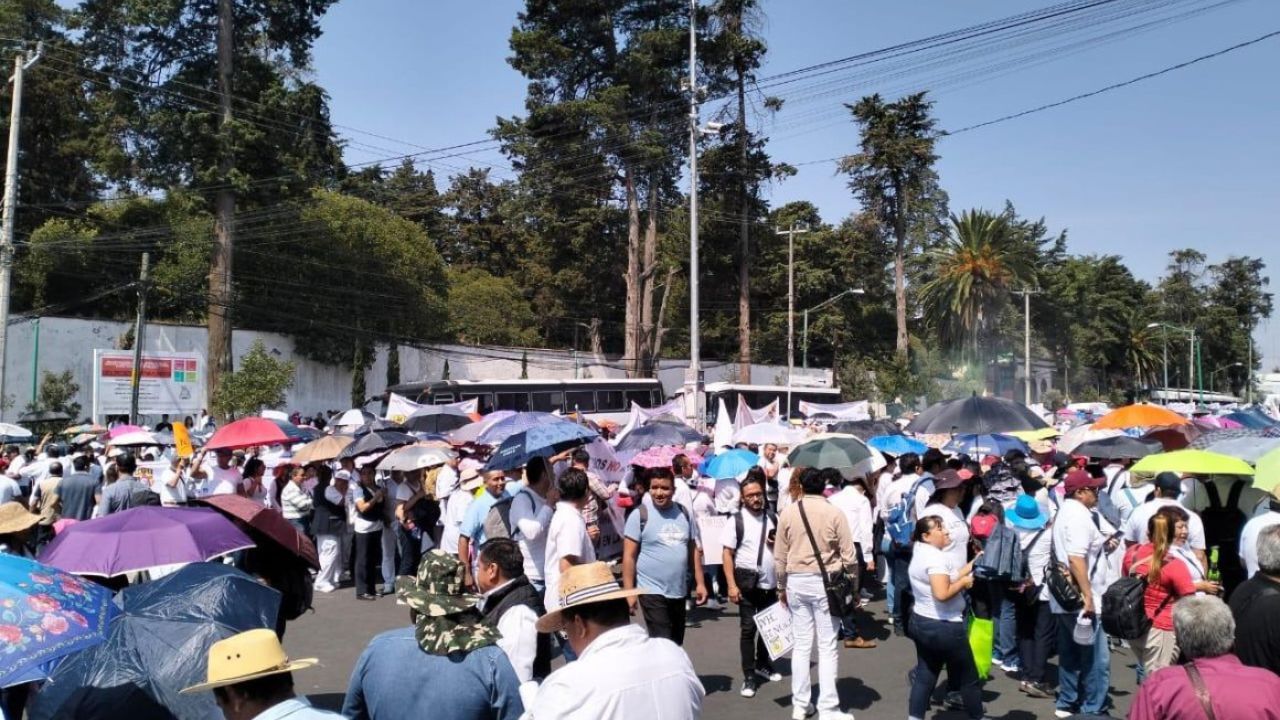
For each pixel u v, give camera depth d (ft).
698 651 33.40
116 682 13.87
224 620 15.35
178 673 14.01
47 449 62.08
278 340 140.36
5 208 76.02
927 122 207.10
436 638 12.69
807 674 24.93
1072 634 24.86
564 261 191.31
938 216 256.93
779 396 153.89
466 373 163.73
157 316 143.13
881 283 246.27
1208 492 31.86
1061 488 37.81
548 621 12.71
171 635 14.53
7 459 56.08
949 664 22.38
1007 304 223.10
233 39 119.03
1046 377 284.20
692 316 100.17
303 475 46.75
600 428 62.34
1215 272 414.82
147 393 102.22
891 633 36.11
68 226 131.85
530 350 170.40
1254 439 32.17
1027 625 28.17
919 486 34.09
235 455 52.70
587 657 11.60
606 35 152.87
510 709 12.62
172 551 17.90
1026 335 230.68
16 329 113.80
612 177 157.99
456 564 13.10
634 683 11.34
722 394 149.28
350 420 79.92
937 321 217.15
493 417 49.42
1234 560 30.81
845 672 30.45
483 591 17.67
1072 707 25.30
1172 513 22.13
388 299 152.35
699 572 26.73
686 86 102.68
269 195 118.52
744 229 182.91
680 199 185.88
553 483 25.43
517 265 232.73
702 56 156.15
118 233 132.87
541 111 143.33
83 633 13.24
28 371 114.73
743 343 181.27
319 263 144.36
